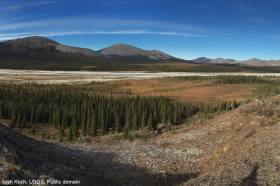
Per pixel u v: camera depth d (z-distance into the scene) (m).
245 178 20.98
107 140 45.16
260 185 19.94
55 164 22.05
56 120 68.25
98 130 62.22
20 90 96.44
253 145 25.83
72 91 98.19
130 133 50.50
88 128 59.38
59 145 30.27
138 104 68.75
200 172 26.22
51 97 84.69
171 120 59.00
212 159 27.91
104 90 114.75
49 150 26.55
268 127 29.30
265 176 20.73
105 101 76.81
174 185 24.30
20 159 19.55
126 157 29.52
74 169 22.58
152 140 40.47
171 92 107.81
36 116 71.31
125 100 76.88
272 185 19.70
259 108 35.84
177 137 37.22
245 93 96.12
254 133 29.14
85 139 48.84
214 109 64.25
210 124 39.78
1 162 17.84
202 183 21.67
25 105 73.56
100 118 64.12
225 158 26.22
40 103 79.19
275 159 22.39
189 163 28.42
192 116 62.34
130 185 24.08
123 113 66.00
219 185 20.69
